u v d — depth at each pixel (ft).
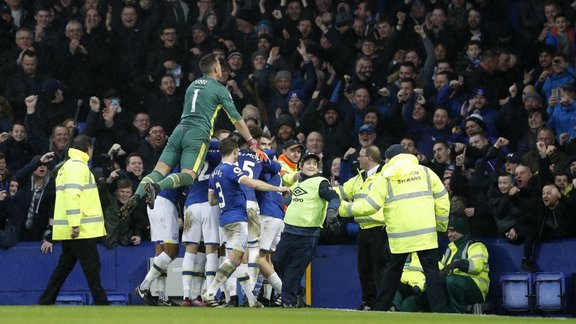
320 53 180.96
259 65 180.04
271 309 113.29
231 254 122.62
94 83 186.50
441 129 164.35
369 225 134.62
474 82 169.37
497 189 145.48
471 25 178.09
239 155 131.23
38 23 191.11
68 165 128.77
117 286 152.66
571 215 139.95
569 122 157.69
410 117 166.71
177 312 97.14
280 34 189.26
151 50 189.26
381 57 178.40
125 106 184.44
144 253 152.87
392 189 116.88
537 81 167.02
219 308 113.09
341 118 169.58
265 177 133.69
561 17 171.53
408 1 188.96
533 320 92.84
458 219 140.56
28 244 153.69
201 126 120.67
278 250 127.34
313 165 127.03
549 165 142.41
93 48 187.52
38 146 170.91
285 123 159.63
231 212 123.03
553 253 140.05
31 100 172.35
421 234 115.44
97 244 153.17
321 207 126.41
